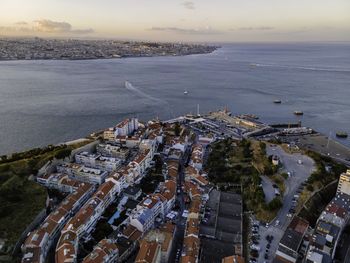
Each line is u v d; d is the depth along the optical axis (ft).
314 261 427.33
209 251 475.31
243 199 613.93
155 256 425.28
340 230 505.66
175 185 638.94
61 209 541.75
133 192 621.31
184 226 547.08
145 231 516.73
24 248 454.40
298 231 496.64
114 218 558.15
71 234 475.72
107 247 441.68
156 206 550.77
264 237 510.58
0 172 647.97
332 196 635.25
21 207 547.90
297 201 595.88
